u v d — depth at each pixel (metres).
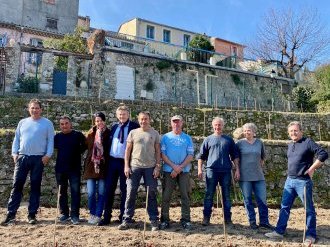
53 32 27.64
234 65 27.03
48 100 12.41
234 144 6.50
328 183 9.59
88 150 6.30
